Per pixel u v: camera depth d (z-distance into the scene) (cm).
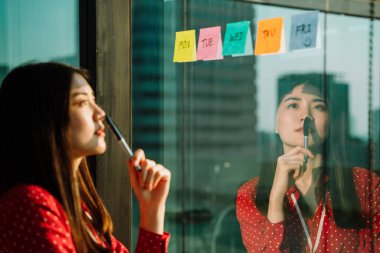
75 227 116
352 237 187
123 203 223
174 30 221
